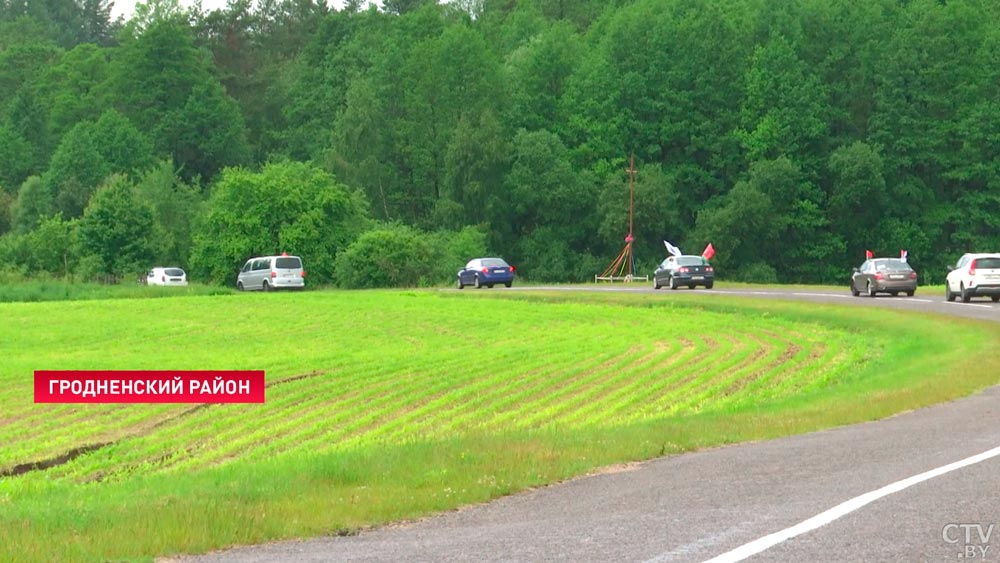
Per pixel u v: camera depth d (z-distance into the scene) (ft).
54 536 31.24
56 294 233.55
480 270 248.93
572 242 372.38
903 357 104.68
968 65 356.38
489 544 29.45
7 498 44.21
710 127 381.60
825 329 142.92
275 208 310.04
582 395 90.48
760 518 31.22
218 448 71.15
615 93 386.11
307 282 305.53
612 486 38.73
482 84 401.08
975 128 346.13
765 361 111.04
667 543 28.53
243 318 182.91
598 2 542.16
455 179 368.07
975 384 72.38
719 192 382.42
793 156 359.46
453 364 114.73
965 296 154.92
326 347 141.90
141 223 327.06
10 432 78.89
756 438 50.90
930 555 26.48
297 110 463.83
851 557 26.37
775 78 367.45
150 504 36.52
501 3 572.92
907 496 33.47
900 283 174.50
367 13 524.52
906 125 354.54
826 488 35.68
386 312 188.75
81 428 80.53
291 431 76.74
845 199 345.10
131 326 172.35
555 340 141.49
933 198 355.15
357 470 42.83
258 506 35.27
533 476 40.70
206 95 447.83
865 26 380.58
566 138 400.67
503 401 87.61
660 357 117.70
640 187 351.46
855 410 59.72
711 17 392.06
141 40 454.40
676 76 387.75
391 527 33.19
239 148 449.48
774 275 338.54
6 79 537.65
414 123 403.13
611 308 185.57
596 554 27.63
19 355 136.56
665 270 219.41
